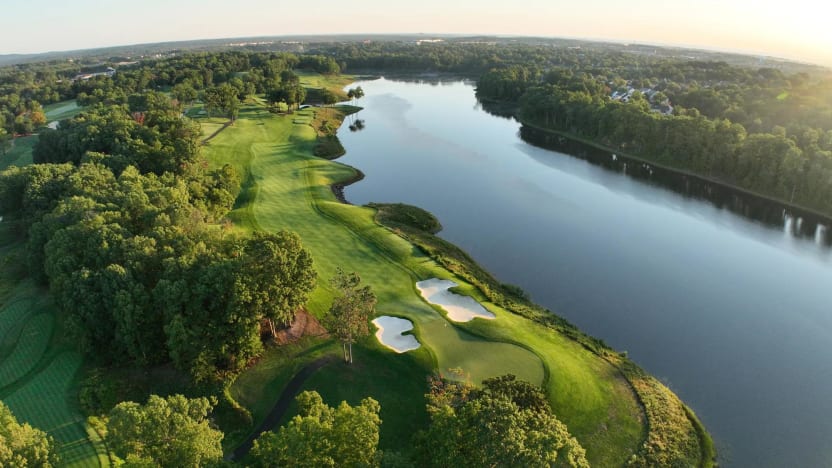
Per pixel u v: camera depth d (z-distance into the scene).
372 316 55.12
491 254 75.62
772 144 101.56
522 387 38.69
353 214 84.31
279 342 50.34
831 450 41.44
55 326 51.88
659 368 50.91
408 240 75.19
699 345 54.75
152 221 56.75
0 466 25.86
